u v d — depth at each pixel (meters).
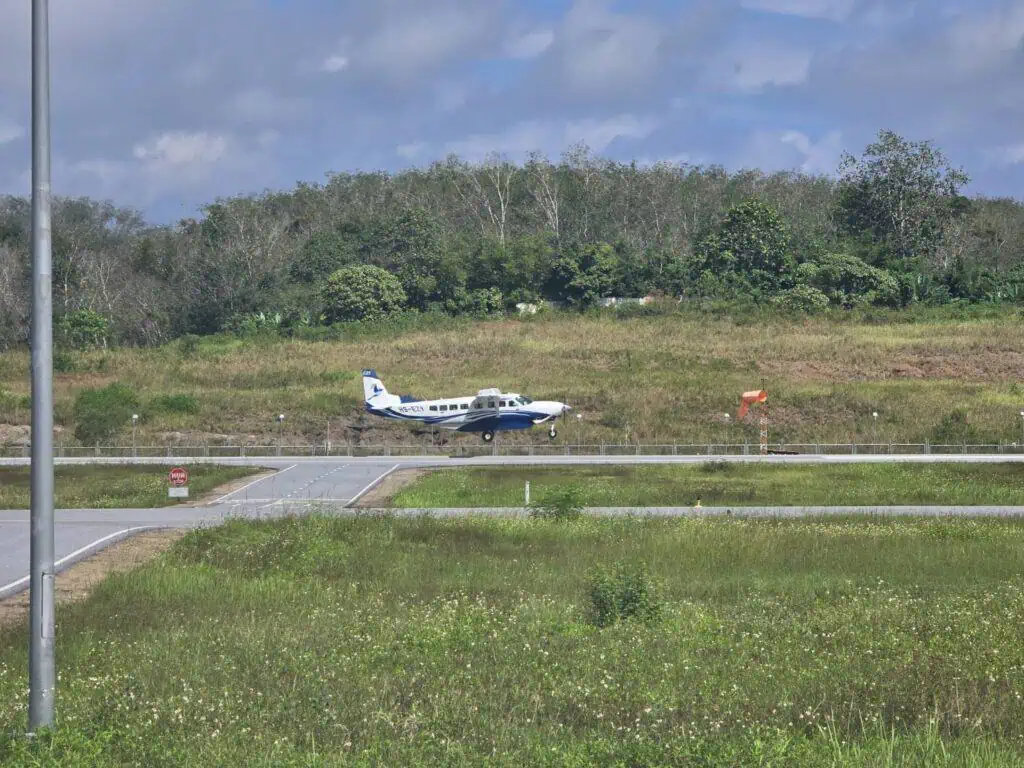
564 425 103.31
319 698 20.12
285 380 119.00
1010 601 30.97
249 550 40.38
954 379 118.12
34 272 17.17
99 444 92.00
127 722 18.62
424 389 113.69
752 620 28.62
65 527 49.47
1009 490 64.12
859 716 19.23
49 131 17.27
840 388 111.75
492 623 28.12
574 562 38.91
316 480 72.94
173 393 112.44
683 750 16.64
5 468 81.19
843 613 29.36
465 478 72.56
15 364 131.25
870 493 63.62
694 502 59.69
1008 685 21.23
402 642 25.58
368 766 16.30
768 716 19.50
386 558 39.91
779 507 57.72
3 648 25.95
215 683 21.77
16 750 16.39
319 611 29.86
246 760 16.61
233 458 89.38
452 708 19.69
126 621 28.70
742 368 121.94
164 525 50.19
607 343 132.88
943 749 16.83
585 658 23.98
